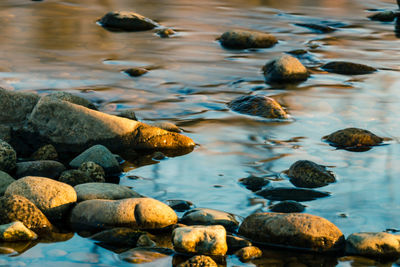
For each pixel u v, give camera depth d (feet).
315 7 44.14
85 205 12.53
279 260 10.98
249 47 31.73
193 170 15.53
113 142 16.89
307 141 17.78
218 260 10.93
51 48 29.78
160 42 32.24
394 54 30.58
